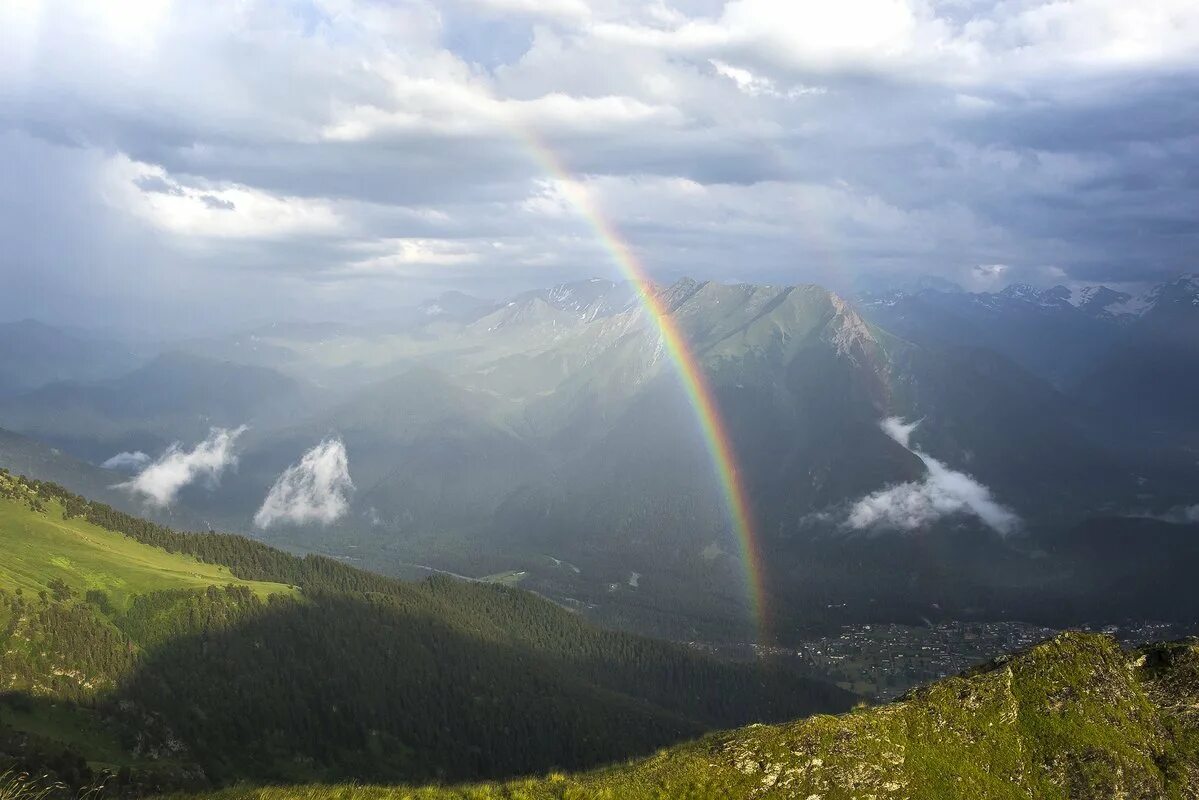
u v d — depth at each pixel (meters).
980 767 67.56
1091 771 67.31
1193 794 66.62
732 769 64.94
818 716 70.25
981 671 76.38
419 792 62.91
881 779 65.62
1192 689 72.94
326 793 64.00
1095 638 77.50
